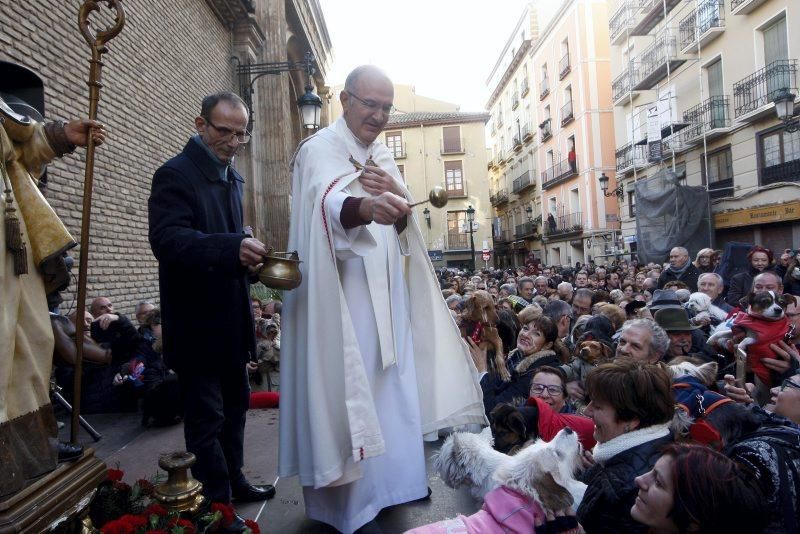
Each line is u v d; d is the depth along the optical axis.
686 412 2.66
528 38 43.91
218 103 2.79
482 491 2.69
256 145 14.64
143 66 8.99
